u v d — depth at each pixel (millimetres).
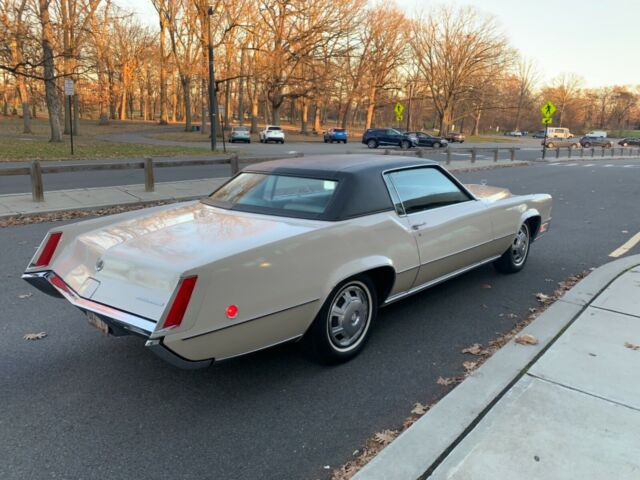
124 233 3385
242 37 42188
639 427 2715
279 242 3041
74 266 3365
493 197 5289
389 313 4609
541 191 13812
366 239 3570
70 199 10281
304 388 3318
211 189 12070
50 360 3660
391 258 3764
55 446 2701
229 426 2900
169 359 2639
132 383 3361
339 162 4109
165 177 14859
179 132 50875
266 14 44500
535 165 25703
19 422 2910
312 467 2559
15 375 3439
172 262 2795
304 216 3533
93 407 3078
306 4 44656
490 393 3082
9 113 84375
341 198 3580
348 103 61500
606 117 138750
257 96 55656
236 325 2842
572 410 2871
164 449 2691
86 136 40125
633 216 9734
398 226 3842
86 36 26922
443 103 69625
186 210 3961
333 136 47250
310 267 3193
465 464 2438
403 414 3025
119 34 53375
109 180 13961
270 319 3014
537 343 3734
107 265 3061
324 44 46281
